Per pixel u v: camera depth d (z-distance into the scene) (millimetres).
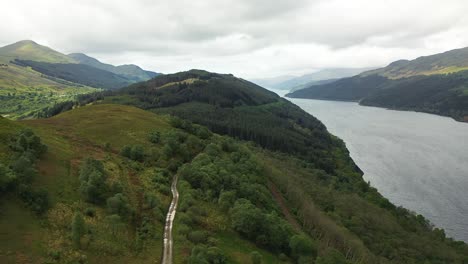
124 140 134750
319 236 112750
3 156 77688
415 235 140875
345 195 173875
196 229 79312
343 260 85938
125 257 63250
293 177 178125
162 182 106062
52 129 127938
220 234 80875
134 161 116688
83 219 66438
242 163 143750
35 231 60625
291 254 83750
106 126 145625
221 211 93375
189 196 92062
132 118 165125
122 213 76000
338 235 115938
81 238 62438
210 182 105812
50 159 90375
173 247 70250
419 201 193875
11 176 66875
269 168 165000
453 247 138375
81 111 169125
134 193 90000
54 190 75625
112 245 64625
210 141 168375
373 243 125812
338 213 147125
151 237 72562
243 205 90938
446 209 183875
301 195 141875
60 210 69125
